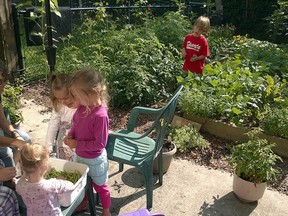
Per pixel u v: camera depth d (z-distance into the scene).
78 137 2.40
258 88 4.62
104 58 5.67
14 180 2.70
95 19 8.47
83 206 2.79
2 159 2.69
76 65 5.09
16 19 5.38
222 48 7.40
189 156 3.73
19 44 5.54
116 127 4.36
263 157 2.83
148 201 2.84
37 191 1.93
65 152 2.78
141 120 4.56
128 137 2.70
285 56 6.44
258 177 2.86
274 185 3.28
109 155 2.76
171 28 7.09
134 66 4.88
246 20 11.53
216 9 10.84
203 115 4.23
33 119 4.59
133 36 6.26
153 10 10.38
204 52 5.12
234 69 5.25
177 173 3.43
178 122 4.32
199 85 4.82
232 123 4.08
